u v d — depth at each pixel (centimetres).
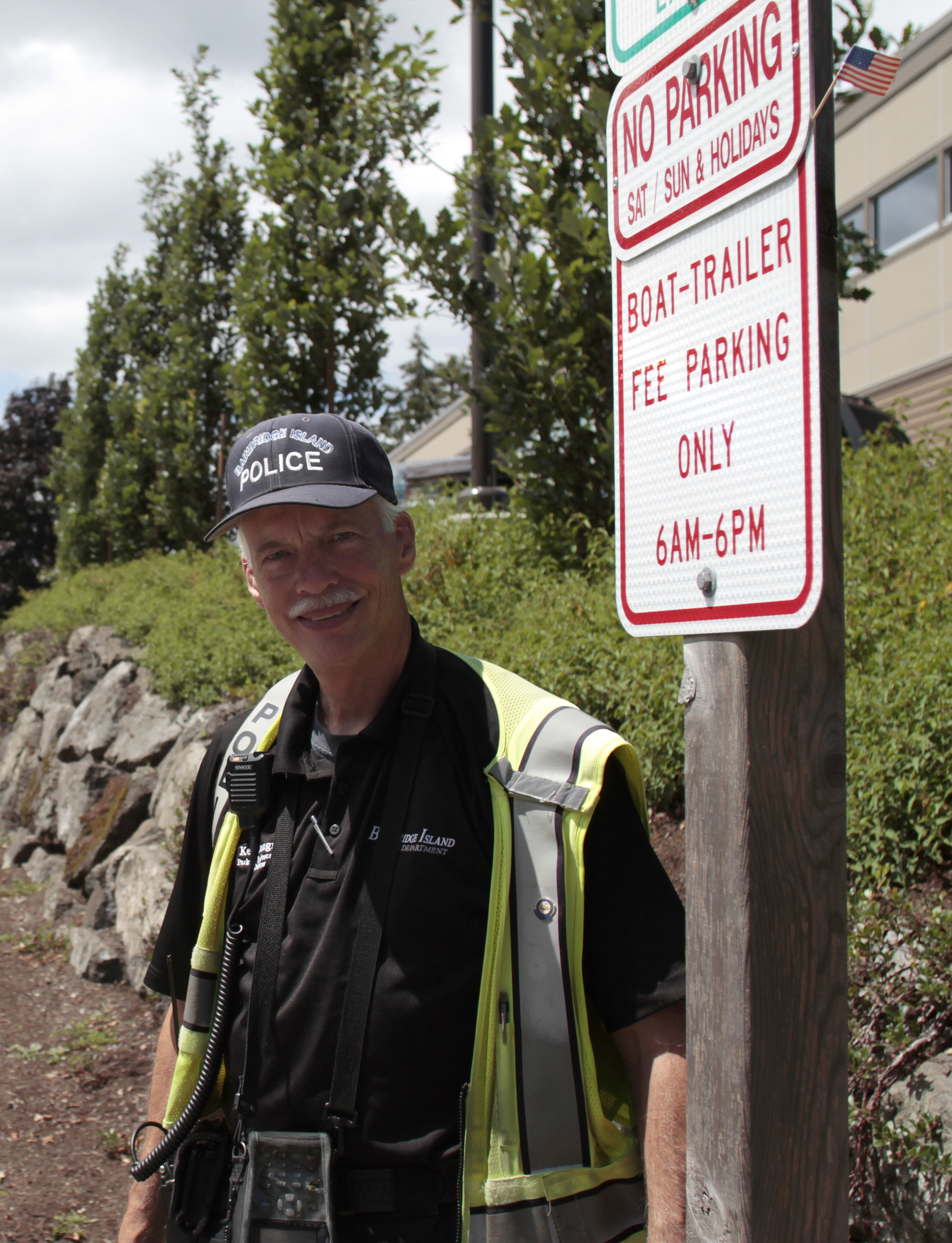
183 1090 159
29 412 4006
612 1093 143
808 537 103
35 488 3959
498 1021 133
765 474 109
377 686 155
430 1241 132
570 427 582
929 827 287
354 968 139
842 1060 116
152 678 900
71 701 1110
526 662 429
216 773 170
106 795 814
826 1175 115
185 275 1605
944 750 295
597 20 553
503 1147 130
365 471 158
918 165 1415
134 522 1781
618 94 132
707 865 119
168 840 657
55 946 704
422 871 140
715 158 116
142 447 1752
